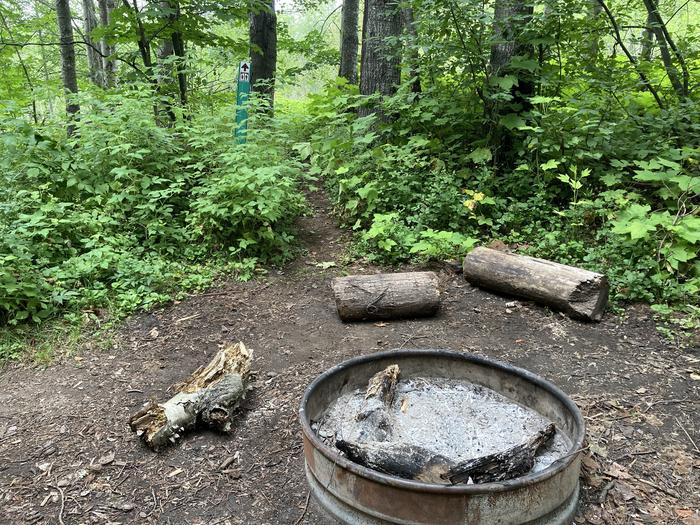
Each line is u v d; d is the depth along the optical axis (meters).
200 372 3.39
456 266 5.18
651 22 6.71
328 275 5.24
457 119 6.78
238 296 4.82
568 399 2.64
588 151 5.89
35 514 2.52
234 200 5.37
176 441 3.00
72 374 3.75
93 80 11.36
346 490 2.23
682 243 4.59
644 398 3.29
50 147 5.77
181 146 6.66
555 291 4.29
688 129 6.31
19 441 3.07
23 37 10.75
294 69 11.87
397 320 4.40
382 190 6.18
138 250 5.15
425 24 6.12
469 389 3.12
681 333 3.98
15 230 4.49
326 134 7.25
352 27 13.04
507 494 2.03
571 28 6.32
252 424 3.15
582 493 2.54
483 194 5.68
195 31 7.70
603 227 5.29
